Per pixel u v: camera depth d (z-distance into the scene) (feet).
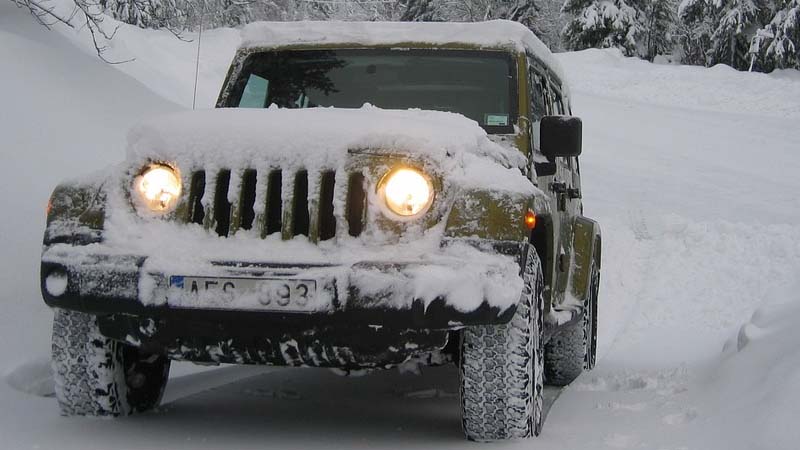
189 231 13.37
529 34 18.63
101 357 14.02
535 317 13.71
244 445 13.35
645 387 19.63
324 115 13.89
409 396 18.21
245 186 13.51
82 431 13.71
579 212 22.91
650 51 153.99
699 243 44.73
